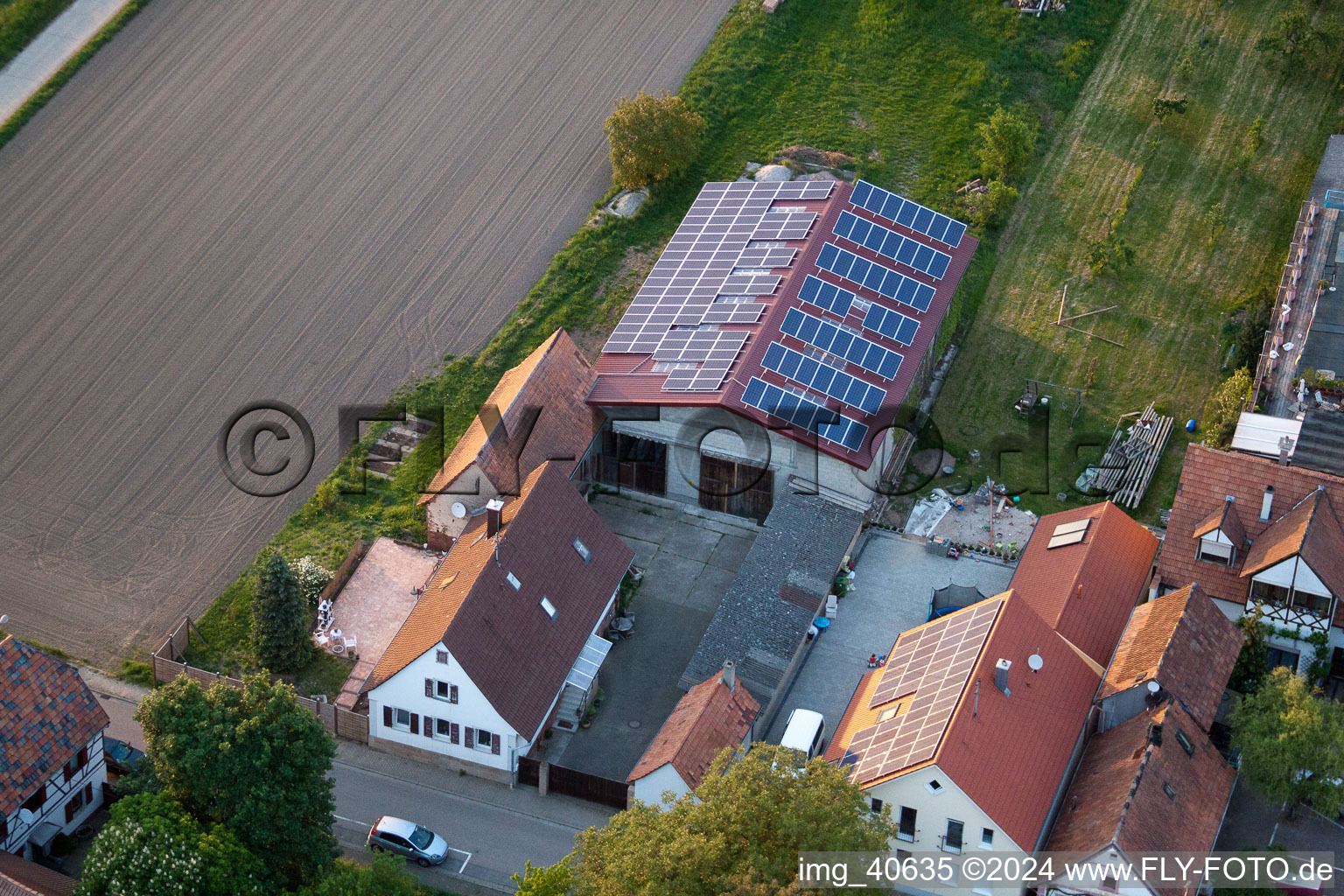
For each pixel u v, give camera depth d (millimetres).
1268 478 71812
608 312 93188
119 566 78188
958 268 86250
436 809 67312
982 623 64938
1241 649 68312
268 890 58312
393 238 98062
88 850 62312
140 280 94688
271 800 58688
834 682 72438
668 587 77875
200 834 57844
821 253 85312
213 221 98875
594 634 71938
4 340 90500
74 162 102625
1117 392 88125
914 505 82000
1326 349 84750
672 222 99500
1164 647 65625
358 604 76312
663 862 51938
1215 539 71062
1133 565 74000
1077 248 97625
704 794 54875
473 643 66375
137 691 72125
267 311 92938
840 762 62344
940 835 59938
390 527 80375
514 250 97438
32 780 61938
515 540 70375
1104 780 61500
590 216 99750
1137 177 102250
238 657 73312
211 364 89500
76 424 85750
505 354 90250
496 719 66500
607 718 71250
